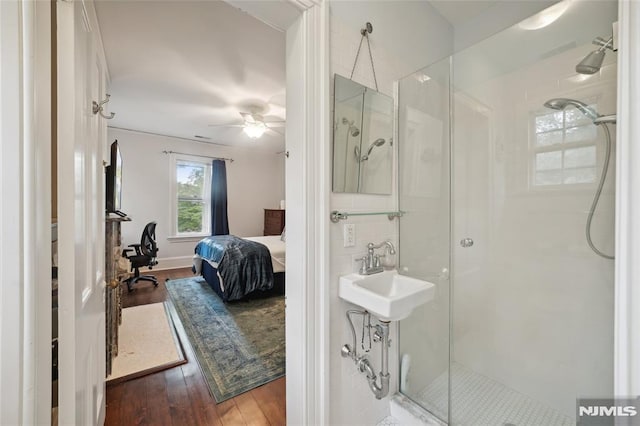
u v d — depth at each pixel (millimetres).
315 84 1142
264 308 3090
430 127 1682
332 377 1264
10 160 536
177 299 3369
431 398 1588
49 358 615
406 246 1609
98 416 1202
